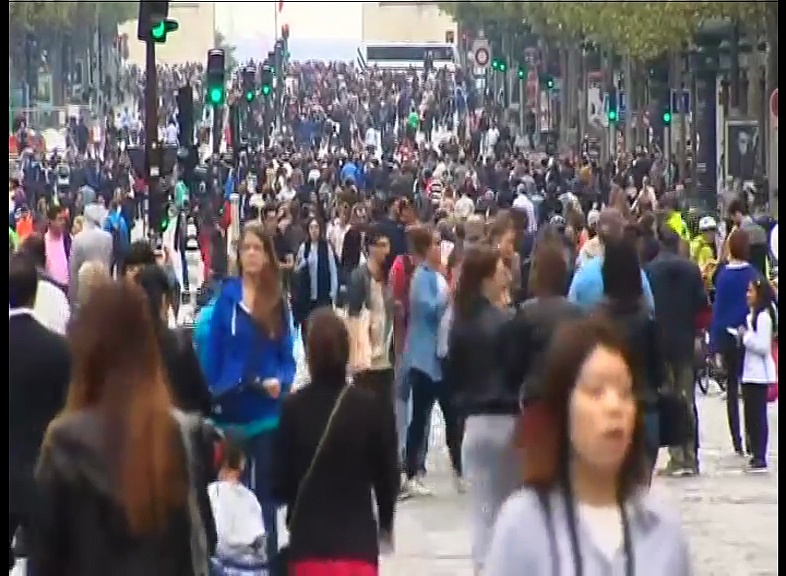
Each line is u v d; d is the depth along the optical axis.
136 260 26.22
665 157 149.25
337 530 19.92
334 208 91.38
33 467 20.61
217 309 25.89
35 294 21.41
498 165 146.75
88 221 45.34
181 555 13.68
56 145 173.88
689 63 140.50
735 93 128.50
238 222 87.62
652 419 26.81
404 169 137.88
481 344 24.62
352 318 33.31
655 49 132.12
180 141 74.19
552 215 90.75
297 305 54.94
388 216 64.75
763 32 118.81
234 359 25.62
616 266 26.98
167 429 13.68
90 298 14.02
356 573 19.84
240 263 26.16
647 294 31.31
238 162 133.88
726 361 40.75
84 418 13.69
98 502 13.48
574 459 11.95
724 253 50.00
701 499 35.91
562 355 11.98
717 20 121.81
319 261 54.91
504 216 40.31
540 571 11.75
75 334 13.93
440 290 35.56
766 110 107.38
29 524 14.31
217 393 25.61
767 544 31.36
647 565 11.79
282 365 25.97
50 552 13.56
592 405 11.81
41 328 21.16
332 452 19.92
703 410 50.28
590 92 191.12
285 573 20.28
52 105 191.75
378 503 20.33
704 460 41.06
